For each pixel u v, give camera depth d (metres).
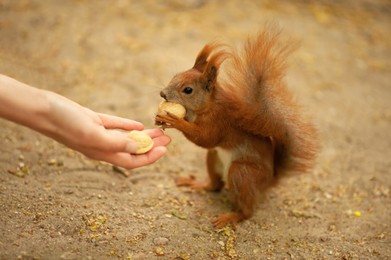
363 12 1.82
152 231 0.94
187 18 1.54
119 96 1.22
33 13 1.43
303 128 0.99
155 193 1.02
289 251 0.94
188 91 0.97
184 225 0.96
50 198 0.96
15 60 1.25
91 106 1.18
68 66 1.28
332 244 0.96
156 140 0.94
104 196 0.99
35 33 1.36
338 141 1.19
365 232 0.99
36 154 1.04
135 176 1.04
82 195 0.98
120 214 0.96
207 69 0.97
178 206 1.00
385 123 1.26
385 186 1.08
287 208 1.03
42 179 1.00
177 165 1.09
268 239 0.96
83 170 1.03
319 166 1.12
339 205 1.04
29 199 0.95
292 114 0.99
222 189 1.05
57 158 1.04
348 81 1.38
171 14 1.56
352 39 1.60
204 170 1.09
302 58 1.42
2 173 0.99
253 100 0.97
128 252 0.90
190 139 0.97
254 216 1.00
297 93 1.30
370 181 1.09
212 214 0.99
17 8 1.44
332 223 1.00
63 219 0.93
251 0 1.74
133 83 1.26
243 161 0.99
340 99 1.31
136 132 0.92
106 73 1.28
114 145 0.87
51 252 0.88
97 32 1.40
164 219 0.96
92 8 1.52
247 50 0.97
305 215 1.01
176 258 0.91
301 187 1.07
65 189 0.98
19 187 0.97
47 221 0.92
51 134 0.86
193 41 1.42
